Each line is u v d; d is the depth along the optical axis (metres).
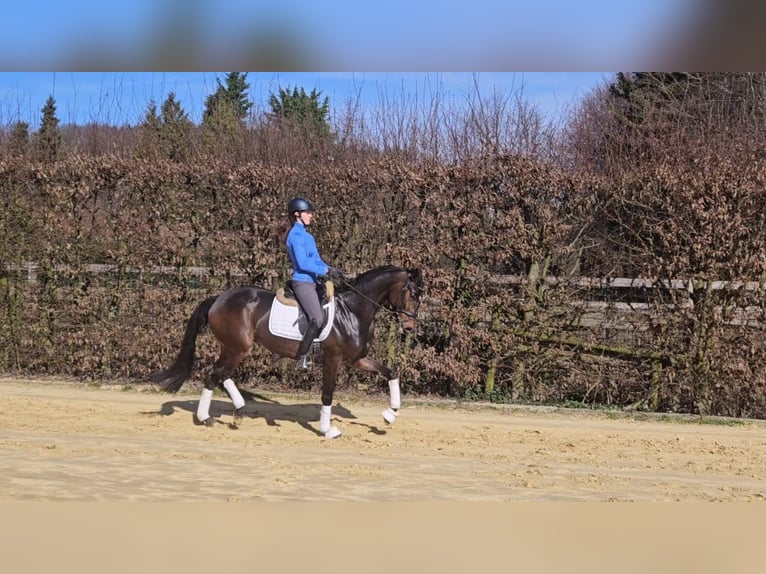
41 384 11.90
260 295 9.08
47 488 6.30
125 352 12.01
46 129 16.41
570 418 10.46
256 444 8.47
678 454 8.56
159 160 11.96
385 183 11.23
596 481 7.21
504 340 11.13
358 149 15.31
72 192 12.01
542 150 14.02
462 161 11.52
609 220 10.93
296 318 8.73
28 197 12.20
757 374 10.51
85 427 9.07
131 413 10.01
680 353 10.75
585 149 18.72
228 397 11.39
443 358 11.21
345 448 8.42
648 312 10.85
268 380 11.98
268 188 11.49
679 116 18.80
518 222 10.94
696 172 10.74
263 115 18.84
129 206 11.90
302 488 6.61
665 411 10.96
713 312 10.55
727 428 10.09
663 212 10.76
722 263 10.48
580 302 11.02
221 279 11.73
